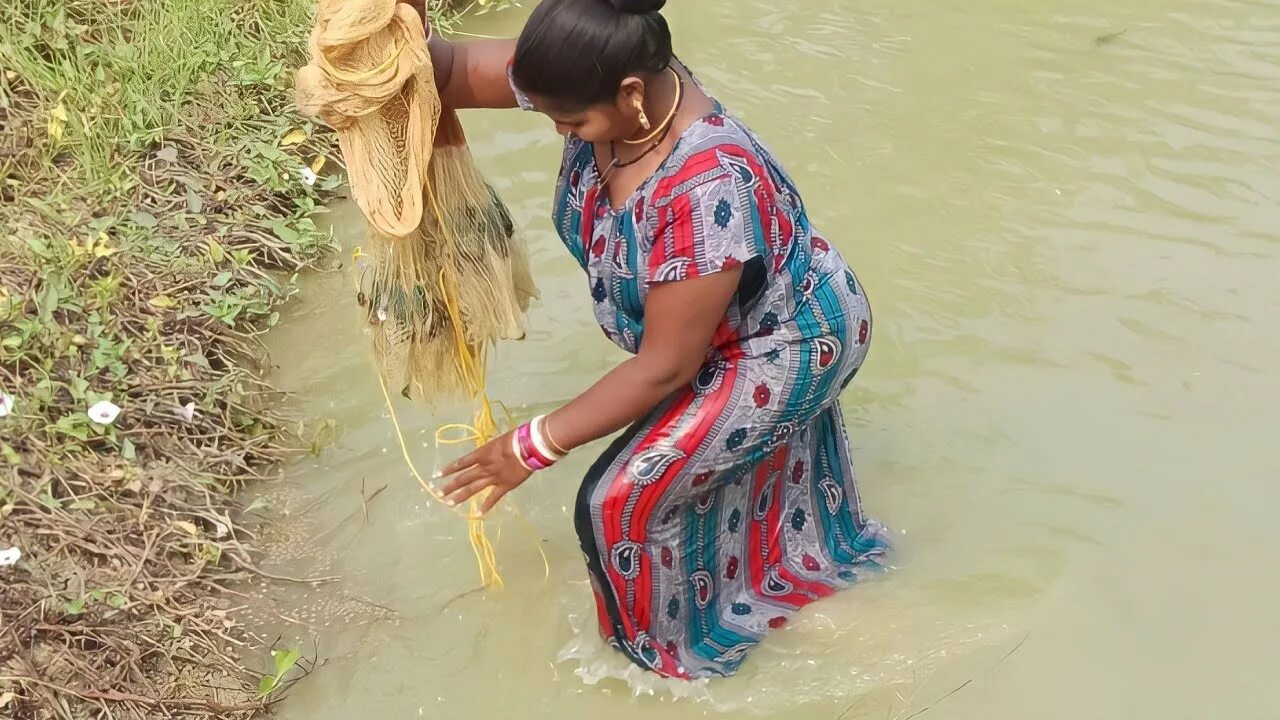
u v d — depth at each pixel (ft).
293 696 7.59
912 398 9.95
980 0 15.58
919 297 10.87
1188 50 14.48
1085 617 8.18
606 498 6.77
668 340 6.20
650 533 6.99
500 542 8.79
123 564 7.89
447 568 8.56
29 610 7.39
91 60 11.70
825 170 12.39
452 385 7.54
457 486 6.91
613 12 5.47
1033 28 14.94
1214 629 8.13
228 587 8.17
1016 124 13.12
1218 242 11.47
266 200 11.35
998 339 10.46
